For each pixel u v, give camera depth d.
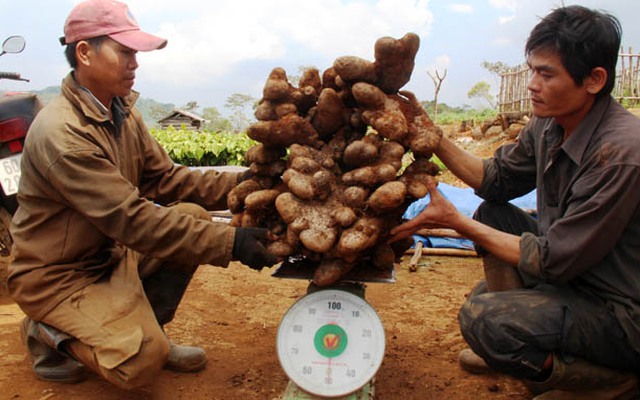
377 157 2.33
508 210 2.89
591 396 2.37
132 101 2.84
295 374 2.28
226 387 2.77
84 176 2.37
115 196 2.37
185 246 2.36
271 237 2.40
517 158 2.75
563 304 2.25
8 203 3.96
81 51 2.46
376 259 2.41
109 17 2.47
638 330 2.17
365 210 2.22
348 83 2.46
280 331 2.33
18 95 4.08
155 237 2.36
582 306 2.24
